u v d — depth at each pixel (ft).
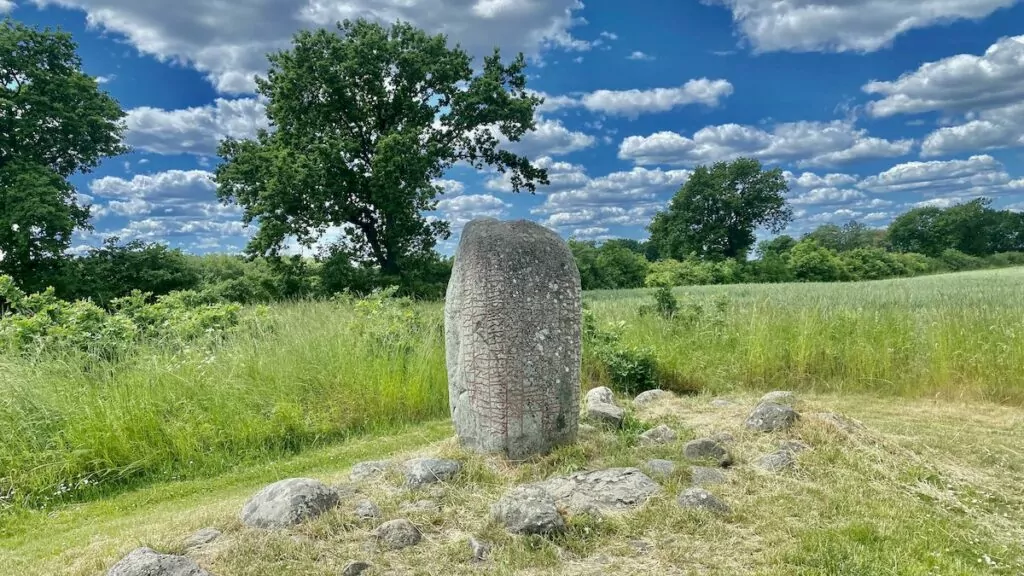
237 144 73.00
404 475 15.03
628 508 13.12
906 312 31.86
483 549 11.51
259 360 25.07
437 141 72.95
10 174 64.54
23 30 68.23
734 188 156.97
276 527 12.34
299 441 21.98
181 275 76.69
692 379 27.91
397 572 10.89
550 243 16.67
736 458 15.90
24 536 14.98
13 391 19.93
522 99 73.67
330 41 68.90
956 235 184.85
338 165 66.03
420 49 72.23
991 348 26.48
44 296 29.91
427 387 25.53
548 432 16.11
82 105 72.13
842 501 13.42
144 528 14.03
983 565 11.15
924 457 16.55
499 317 15.88
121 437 19.10
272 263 71.15
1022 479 15.67
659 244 166.91
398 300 36.68
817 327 29.84
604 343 28.71
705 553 11.33
